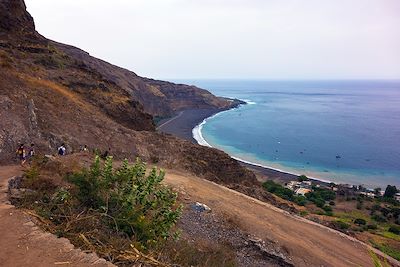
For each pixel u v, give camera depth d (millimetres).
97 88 43125
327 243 23312
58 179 12289
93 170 9680
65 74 41812
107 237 8102
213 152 40969
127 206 8859
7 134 21156
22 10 48344
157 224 9039
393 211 41594
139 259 7309
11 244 7852
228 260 14445
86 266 7000
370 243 28422
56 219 9047
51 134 26000
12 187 12258
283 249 19344
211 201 23672
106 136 32469
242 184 39469
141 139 36469
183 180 28188
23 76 32906
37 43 45812
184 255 9219
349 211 41844
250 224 21172
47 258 7301
